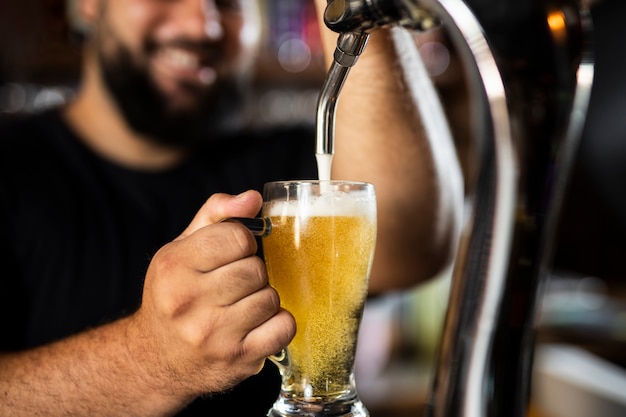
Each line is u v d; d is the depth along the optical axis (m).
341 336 0.69
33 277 1.46
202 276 0.63
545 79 0.41
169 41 1.56
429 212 1.09
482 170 0.43
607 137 3.87
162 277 0.65
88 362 0.82
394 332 2.48
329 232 0.68
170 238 1.55
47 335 1.44
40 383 0.86
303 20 2.87
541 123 0.41
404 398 2.17
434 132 1.09
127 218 1.53
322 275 0.68
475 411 0.44
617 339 2.33
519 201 0.42
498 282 0.43
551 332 2.37
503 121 0.41
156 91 1.57
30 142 1.55
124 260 1.49
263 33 2.81
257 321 0.64
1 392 0.88
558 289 2.96
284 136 1.75
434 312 2.48
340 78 0.60
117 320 0.89
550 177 0.42
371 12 0.50
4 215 1.45
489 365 0.44
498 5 0.41
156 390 0.74
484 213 0.43
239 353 0.65
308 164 1.71
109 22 1.58
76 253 1.47
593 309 2.60
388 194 1.06
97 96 1.59
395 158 1.05
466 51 0.42
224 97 1.66
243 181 1.65
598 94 3.84
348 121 1.04
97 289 1.46
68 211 1.49
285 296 0.70
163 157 1.62
